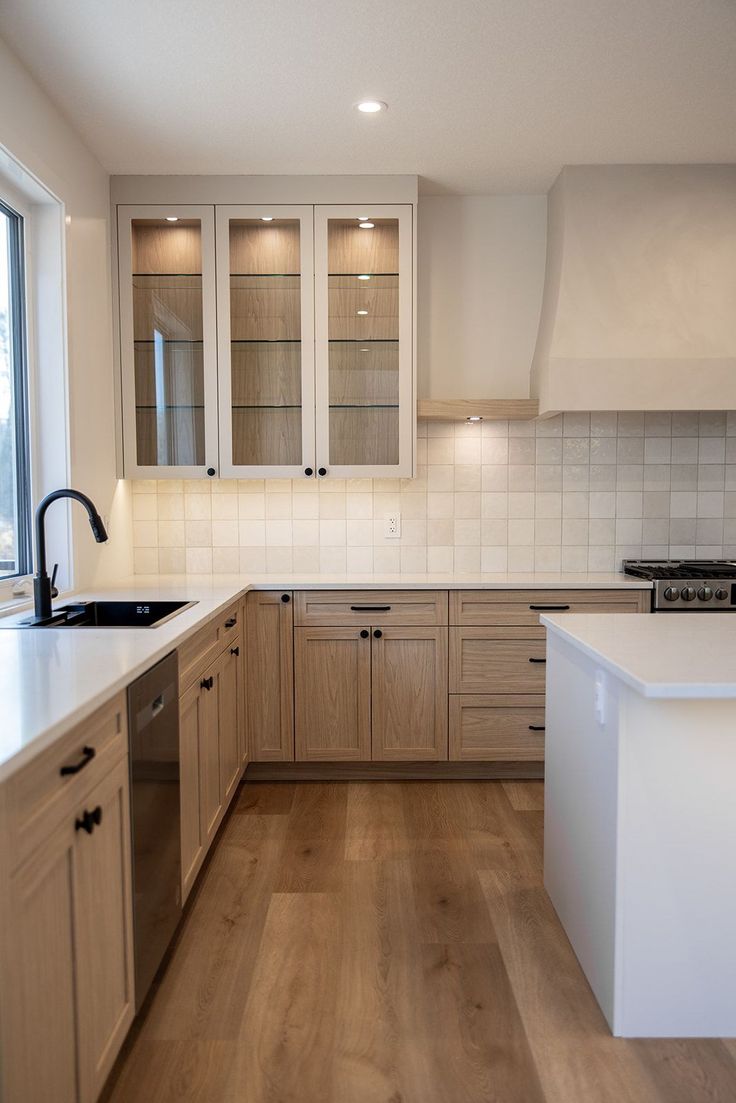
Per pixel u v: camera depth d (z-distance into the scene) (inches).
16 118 95.3
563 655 87.6
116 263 134.6
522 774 138.5
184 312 136.8
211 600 109.5
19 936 44.2
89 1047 55.6
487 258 148.3
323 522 150.9
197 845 92.1
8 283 107.6
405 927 89.0
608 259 133.9
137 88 103.7
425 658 134.1
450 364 148.9
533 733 135.0
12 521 109.3
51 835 48.9
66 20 87.5
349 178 135.6
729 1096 63.7
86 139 119.4
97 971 57.4
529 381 148.6
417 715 134.7
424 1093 64.0
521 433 150.7
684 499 151.6
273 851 108.4
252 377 138.3
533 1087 64.6
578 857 81.8
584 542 151.9
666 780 68.5
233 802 127.1
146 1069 66.6
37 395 112.9
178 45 93.2
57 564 108.0
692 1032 70.6
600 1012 74.2
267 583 133.0
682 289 134.0
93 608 108.1
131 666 64.8
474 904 94.0
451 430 150.4
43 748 45.6
